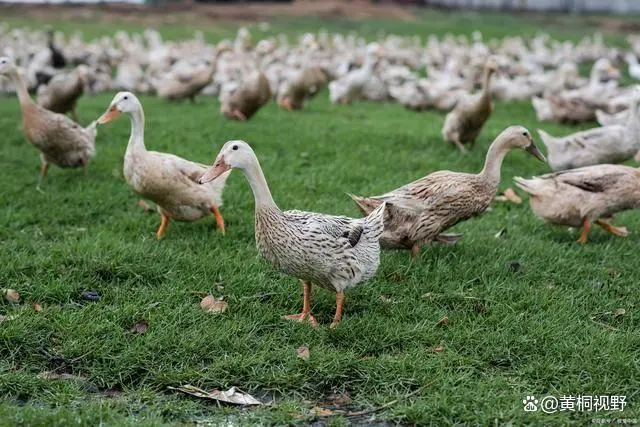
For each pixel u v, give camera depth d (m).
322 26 50.31
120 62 32.00
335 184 11.50
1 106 19.55
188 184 8.92
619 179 9.05
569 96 17.91
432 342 6.79
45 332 6.77
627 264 8.58
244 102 16.92
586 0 65.88
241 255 8.54
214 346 6.60
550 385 6.19
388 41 39.03
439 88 20.62
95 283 7.71
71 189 11.02
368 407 5.96
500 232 9.55
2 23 44.88
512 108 21.77
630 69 29.81
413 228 8.31
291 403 5.93
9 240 8.88
